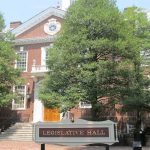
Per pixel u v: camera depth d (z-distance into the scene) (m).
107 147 11.20
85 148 24.86
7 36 36.00
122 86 27.62
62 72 26.92
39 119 38.38
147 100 28.25
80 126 11.45
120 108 29.81
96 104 26.98
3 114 39.94
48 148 24.78
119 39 26.52
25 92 39.59
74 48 26.91
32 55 40.50
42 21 40.84
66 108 26.48
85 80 26.27
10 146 25.95
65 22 28.58
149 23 30.69
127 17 30.56
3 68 32.66
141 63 29.42
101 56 28.03
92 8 27.91
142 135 28.77
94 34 27.69
